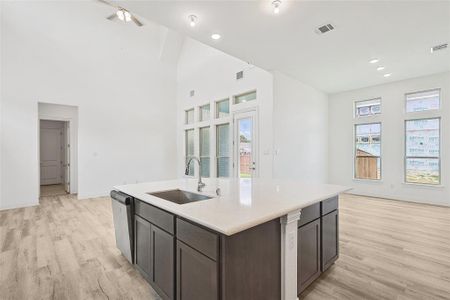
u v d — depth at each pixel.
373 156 5.92
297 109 5.46
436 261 2.45
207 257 1.33
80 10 5.79
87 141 5.95
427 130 5.15
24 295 1.93
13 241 3.07
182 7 2.67
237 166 5.62
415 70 4.77
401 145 5.41
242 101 5.62
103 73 6.21
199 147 6.97
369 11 2.76
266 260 1.53
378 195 5.76
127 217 2.26
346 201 5.33
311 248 1.98
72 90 5.71
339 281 2.09
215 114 6.34
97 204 5.20
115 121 6.43
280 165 4.93
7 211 4.61
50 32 5.40
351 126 6.23
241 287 1.34
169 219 1.67
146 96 7.06
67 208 4.85
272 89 4.82
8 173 4.87
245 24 3.06
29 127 5.11
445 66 4.55
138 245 2.18
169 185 2.67
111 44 6.35
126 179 6.62
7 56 4.88
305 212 1.90
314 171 6.04
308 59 4.23
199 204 1.70
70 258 2.58
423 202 5.11
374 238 3.09
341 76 5.17
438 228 3.47
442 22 2.99
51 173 8.23
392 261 2.45
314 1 2.57
